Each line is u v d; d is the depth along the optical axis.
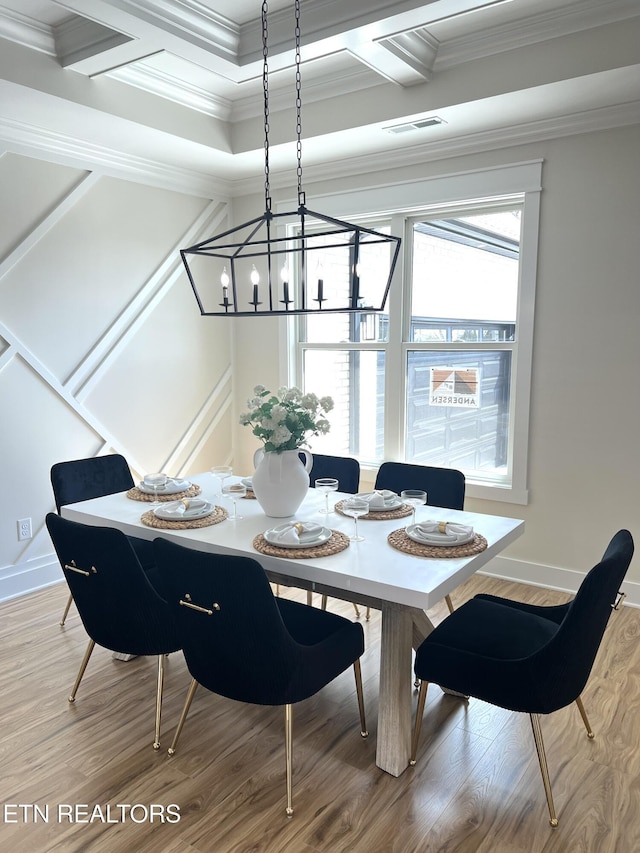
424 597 1.79
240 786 2.01
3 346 3.41
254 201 4.66
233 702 2.50
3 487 3.46
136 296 4.10
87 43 2.83
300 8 2.66
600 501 3.40
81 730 2.31
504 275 3.71
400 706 2.04
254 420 2.53
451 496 2.96
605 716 2.37
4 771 2.08
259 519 2.60
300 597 3.56
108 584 2.13
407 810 1.90
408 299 4.12
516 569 3.71
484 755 2.16
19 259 3.42
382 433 4.35
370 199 4.05
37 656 2.86
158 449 4.36
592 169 3.24
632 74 2.71
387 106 3.28
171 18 2.60
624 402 3.27
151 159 4.00
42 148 3.48
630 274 3.19
